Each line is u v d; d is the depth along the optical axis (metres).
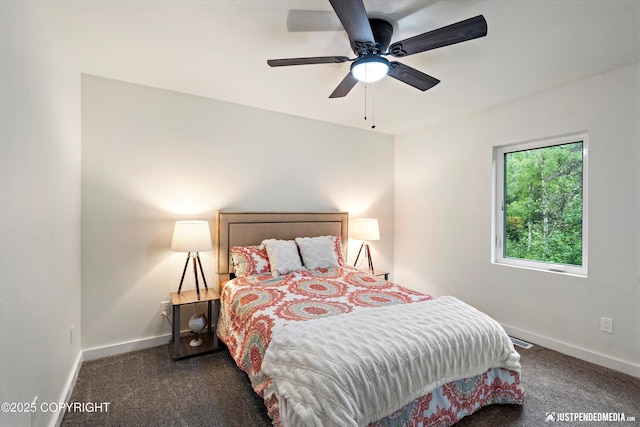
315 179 3.71
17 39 1.20
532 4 1.61
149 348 2.70
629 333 2.29
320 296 2.28
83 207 2.46
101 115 2.54
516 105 2.99
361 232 3.71
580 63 2.25
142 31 1.89
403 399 1.43
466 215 3.46
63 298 1.88
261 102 3.13
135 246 2.68
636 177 2.26
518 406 1.90
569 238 2.73
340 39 1.97
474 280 3.37
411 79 2.02
